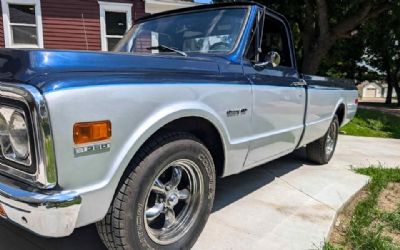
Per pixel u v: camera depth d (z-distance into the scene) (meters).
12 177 1.97
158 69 2.38
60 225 1.86
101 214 2.05
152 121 2.20
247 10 3.37
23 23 12.05
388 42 21.42
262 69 3.40
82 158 1.90
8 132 1.94
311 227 3.25
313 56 13.67
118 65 2.17
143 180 2.23
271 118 3.48
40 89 1.78
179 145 2.42
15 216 1.93
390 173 5.23
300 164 5.44
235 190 4.11
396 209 3.91
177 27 3.66
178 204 2.75
